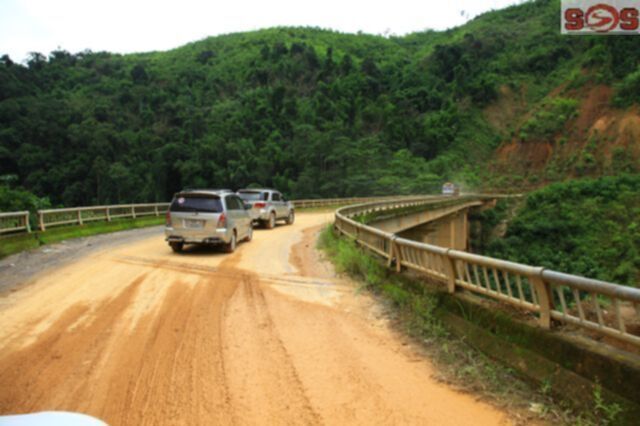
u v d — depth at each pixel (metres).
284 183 72.50
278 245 13.90
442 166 90.75
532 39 142.25
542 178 86.62
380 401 3.75
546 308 4.12
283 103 104.81
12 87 88.62
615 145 80.75
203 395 3.83
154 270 9.40
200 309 6.50
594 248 42.47
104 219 18.30
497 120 113.94
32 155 69.38
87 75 122.75
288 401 3.75
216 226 11.60
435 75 136.00
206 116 102.88
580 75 105.31
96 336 5.27
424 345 5.09
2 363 4.45
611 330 3.45
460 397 3.81
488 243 57.62
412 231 41.78
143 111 95.88
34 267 9.63
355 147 80.25
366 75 128.88
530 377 3.94
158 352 4.80
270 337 5.36
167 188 73.81
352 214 19.06
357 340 5.28
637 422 3.02
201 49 188.88
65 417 1.81
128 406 3.62
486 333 4.73
